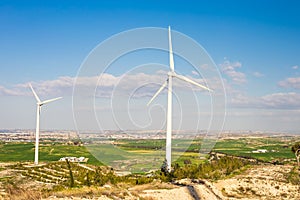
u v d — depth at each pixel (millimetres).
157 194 52625
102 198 43781
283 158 139500
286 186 81125
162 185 58094
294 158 141500
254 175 90562
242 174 91312
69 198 40688
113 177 57500
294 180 86750
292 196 75188
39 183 80812
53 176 89438
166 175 63375
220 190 70500
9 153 172625
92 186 53625
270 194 75375
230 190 73188
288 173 94938
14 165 109250
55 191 45750
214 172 82000
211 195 63125
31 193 41344
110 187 52906
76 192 44719
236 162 98812
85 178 63688
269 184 80812
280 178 88312
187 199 55781
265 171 98062
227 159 98562
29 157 153500
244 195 72000
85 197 42344
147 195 51281
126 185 55656
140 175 61438
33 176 89375
